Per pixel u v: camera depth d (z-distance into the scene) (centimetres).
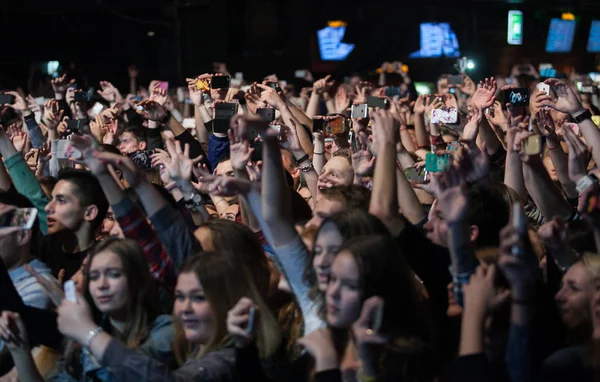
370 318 327
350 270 336
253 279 382
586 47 1850
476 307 327
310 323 373
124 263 405
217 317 369
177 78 1878
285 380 372
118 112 806
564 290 366
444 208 344
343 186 451
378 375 332
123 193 426
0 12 1847
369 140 509
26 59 1883
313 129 649
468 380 318
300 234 425
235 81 1057
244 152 431
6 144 566
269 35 1839
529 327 323
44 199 564
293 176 646
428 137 809
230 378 359
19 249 466
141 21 1881
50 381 420
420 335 344
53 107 740
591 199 403
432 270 398
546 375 333
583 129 556
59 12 1873
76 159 428
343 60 1911
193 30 1831
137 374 357
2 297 416
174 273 430
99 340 362
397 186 426
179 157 467
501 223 436
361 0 1892
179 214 420
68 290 370
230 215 555
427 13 1841
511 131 478
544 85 602
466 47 1805
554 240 392
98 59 1972
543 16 1819
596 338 325
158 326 407
